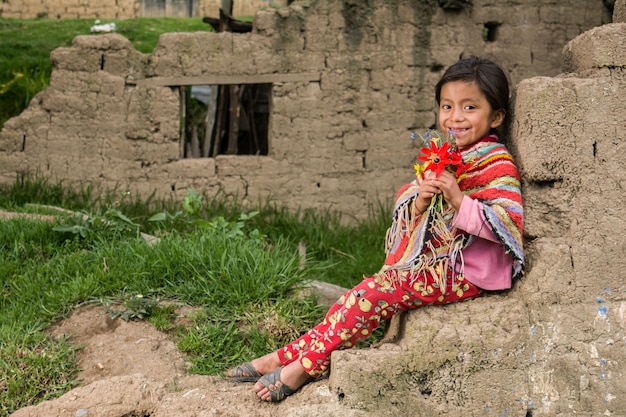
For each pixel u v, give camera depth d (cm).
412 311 358
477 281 349
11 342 424
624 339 355
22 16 1523
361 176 881
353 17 864
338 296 516
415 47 875
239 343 442
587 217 354
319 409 345
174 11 1614
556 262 352
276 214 856
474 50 884
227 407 350
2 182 858
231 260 491
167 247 515
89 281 486
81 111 861
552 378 353
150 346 433
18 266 538
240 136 1037
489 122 354
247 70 862
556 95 350
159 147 866
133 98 860
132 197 862
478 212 330
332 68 867
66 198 854
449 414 349
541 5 888
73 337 445
